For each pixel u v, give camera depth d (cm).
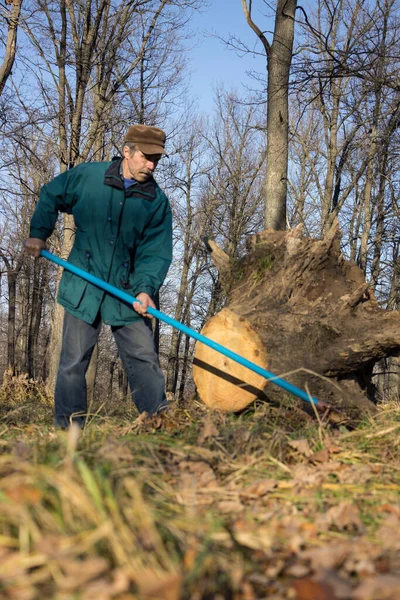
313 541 219
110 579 165
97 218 430
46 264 2447
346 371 472
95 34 1223
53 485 195
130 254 446
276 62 976
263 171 2648
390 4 1366
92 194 429
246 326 455
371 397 543
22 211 2459
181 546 191
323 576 180
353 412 461
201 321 2738
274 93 978
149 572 166
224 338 457
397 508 256
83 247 436
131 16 1289
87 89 1314
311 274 496
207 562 178
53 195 434
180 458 306
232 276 536
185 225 2661
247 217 2609
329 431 385
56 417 432
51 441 333
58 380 430
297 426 404
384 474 309
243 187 2623
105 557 175
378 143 1608
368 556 202
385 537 223
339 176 1939
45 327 3381
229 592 172
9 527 183
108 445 292
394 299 1955
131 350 441
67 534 178
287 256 495
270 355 458
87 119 1287
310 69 1014
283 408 449
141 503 198
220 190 2622
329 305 482
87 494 195
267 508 257
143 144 421
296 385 454
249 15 991
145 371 440
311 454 330
